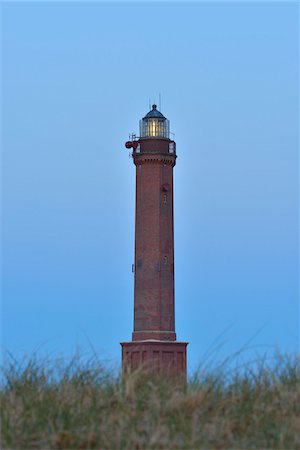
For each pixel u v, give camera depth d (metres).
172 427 17.80
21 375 20.52
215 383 20.03
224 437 17.69
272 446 17.30
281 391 19.62
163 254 112.19
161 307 110.75
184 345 109.31
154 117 115.31
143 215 113.25
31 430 17.61
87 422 18.06
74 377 20.53
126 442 17.19
